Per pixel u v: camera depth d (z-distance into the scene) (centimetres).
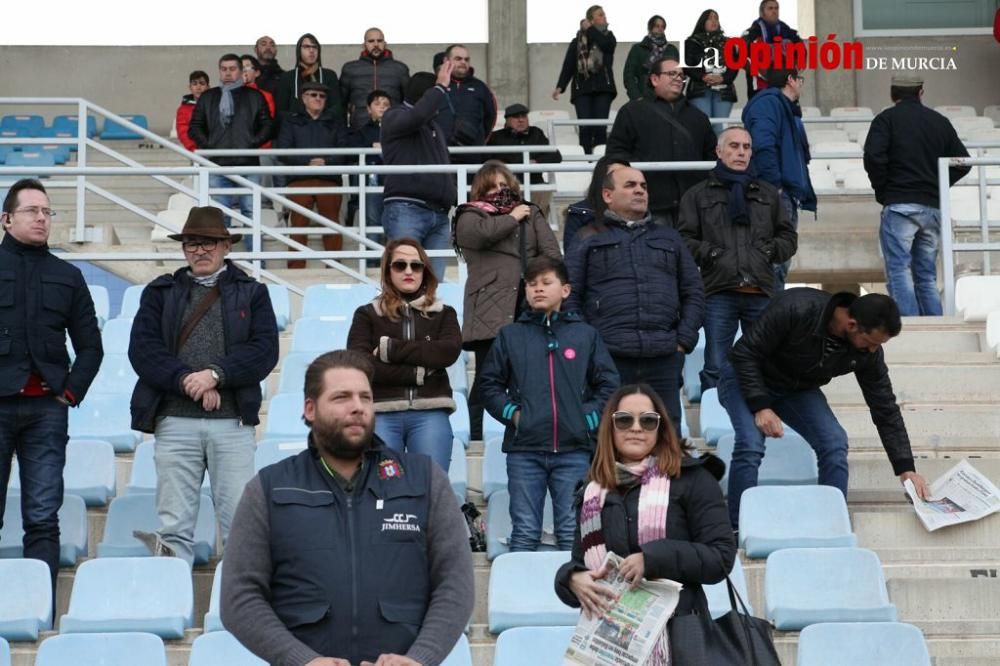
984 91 4412
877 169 2333
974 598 1555
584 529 1169
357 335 1579
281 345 2248
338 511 992
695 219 1914
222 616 978
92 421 1970
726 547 1135
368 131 3128
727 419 1888
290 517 987
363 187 2761
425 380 1571
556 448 1541
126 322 2230
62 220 3500
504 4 4403
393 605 980
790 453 1792
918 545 1669
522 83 4388
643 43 3559
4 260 1574
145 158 3912
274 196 2525
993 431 1902
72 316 1598
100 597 1484
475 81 3022
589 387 1574
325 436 992
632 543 1149
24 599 1480
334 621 973
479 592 1578
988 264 2539
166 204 3641
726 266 1892
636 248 1706
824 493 1595
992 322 2094
